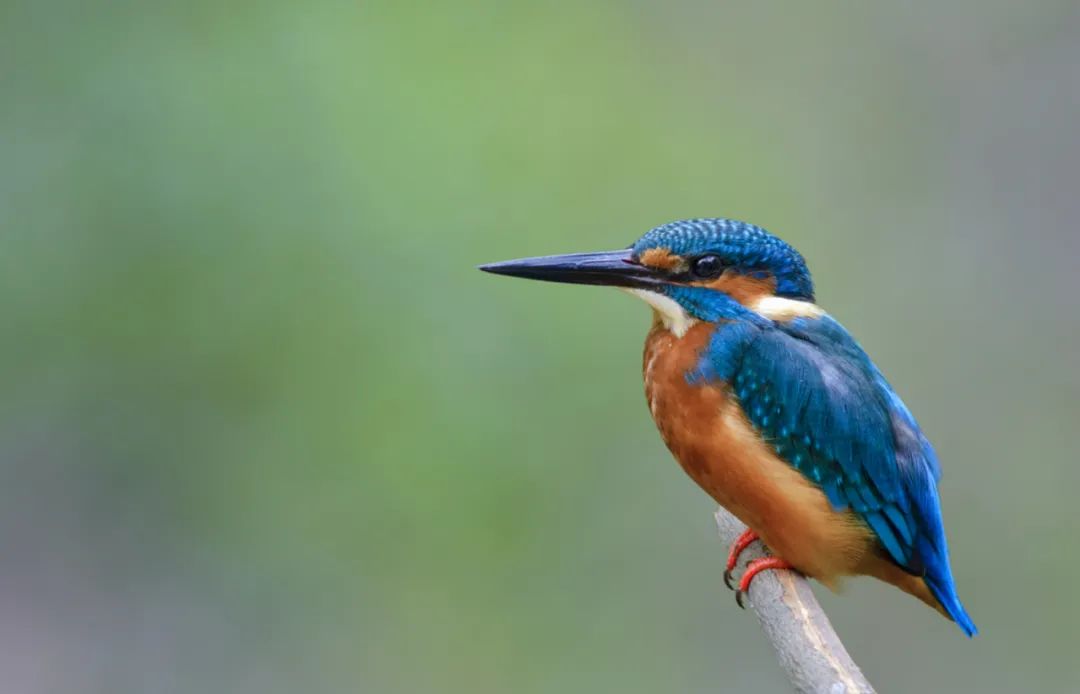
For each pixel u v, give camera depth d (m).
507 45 14.46
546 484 13.02
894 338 15.88
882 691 13.67
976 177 16.81
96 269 12.90
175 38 13.43
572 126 14.26
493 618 13.27
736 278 8.56
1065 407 15.36
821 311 8.80
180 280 12.89
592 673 13.30
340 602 13.51
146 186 12.96
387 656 13.45
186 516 13.53
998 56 17.27
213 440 13.13
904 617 13.83
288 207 12.98
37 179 13.03
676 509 13.34
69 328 12.90
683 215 14.73
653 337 8.73
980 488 14.98
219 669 13.95
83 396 13.20
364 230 13.01
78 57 13.22
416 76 13.77
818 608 8.09
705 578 13.39
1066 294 16.09
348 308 12.88
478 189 13.41
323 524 13.11
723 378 8.33
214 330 12.90
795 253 8.73
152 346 12.92
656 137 14.95
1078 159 16.94
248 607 13.90
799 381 8.27
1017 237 16.53
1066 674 13.78
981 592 14.30
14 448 13.62
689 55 16.55
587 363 13.16
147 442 13.25
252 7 13.66
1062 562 14.35
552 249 13.45
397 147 13.32
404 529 13.01
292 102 13.30
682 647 13.24
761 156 16.05
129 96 13.17
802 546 8.38
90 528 14.21
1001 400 15.54
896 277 16.27
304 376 12.88
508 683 13.20
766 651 13.41
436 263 13.08
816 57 17.08
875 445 8.40
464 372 12.92
